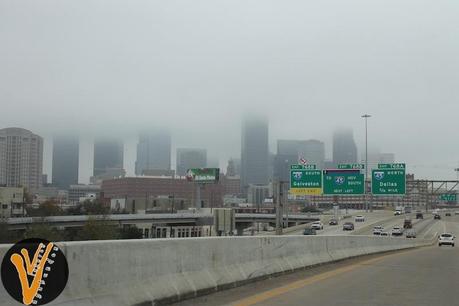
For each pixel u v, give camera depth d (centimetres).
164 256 1056
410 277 1670
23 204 13800
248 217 15038
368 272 1836
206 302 1095
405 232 9238
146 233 14088
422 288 1392
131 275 936
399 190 5300
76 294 792
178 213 15175
